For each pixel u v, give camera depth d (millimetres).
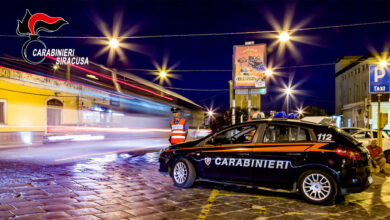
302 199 5902
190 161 6812
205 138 6883
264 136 6234
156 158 11672
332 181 5398
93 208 5020
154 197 5871
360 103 38344
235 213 4922
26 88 17031
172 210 5023
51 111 18969
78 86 21000
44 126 18266
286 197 6051
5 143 15867
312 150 5633
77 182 6977
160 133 33375
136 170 8875
